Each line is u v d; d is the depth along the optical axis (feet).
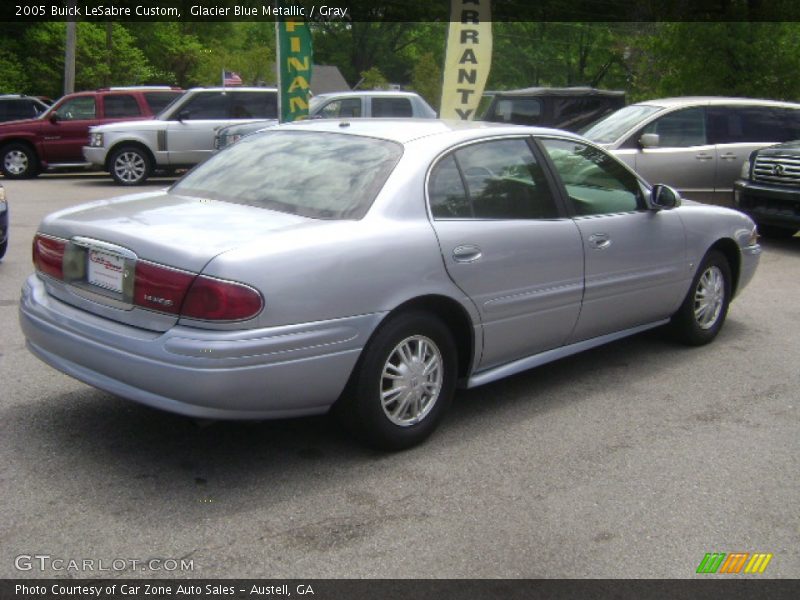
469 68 33.83
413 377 14.48
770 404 17.71
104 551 11.35
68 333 13.64
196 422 13.17
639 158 36.60
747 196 36.42
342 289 13.10
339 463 14.21
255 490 13.17
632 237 18.48
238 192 15.29
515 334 16.20
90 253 13.78
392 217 14.11
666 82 64.34
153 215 14.23
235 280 12.20
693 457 14.97
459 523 12.41
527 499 13.21
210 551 11.44
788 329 23.54
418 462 14.39
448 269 14.56
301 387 12.95
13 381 17.53
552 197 16.92
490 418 16.51
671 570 11.40
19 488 13.00
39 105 69.97
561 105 53.93
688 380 19.08
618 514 12.84
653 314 19.77
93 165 58.49
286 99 39.29
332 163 15.23
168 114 58.54
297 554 11.45
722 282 21.74
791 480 14.16
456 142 15.62
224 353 12.14
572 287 17.08
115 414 15.96
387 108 57.67
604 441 15.56
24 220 39.81
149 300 12.69
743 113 38.70
